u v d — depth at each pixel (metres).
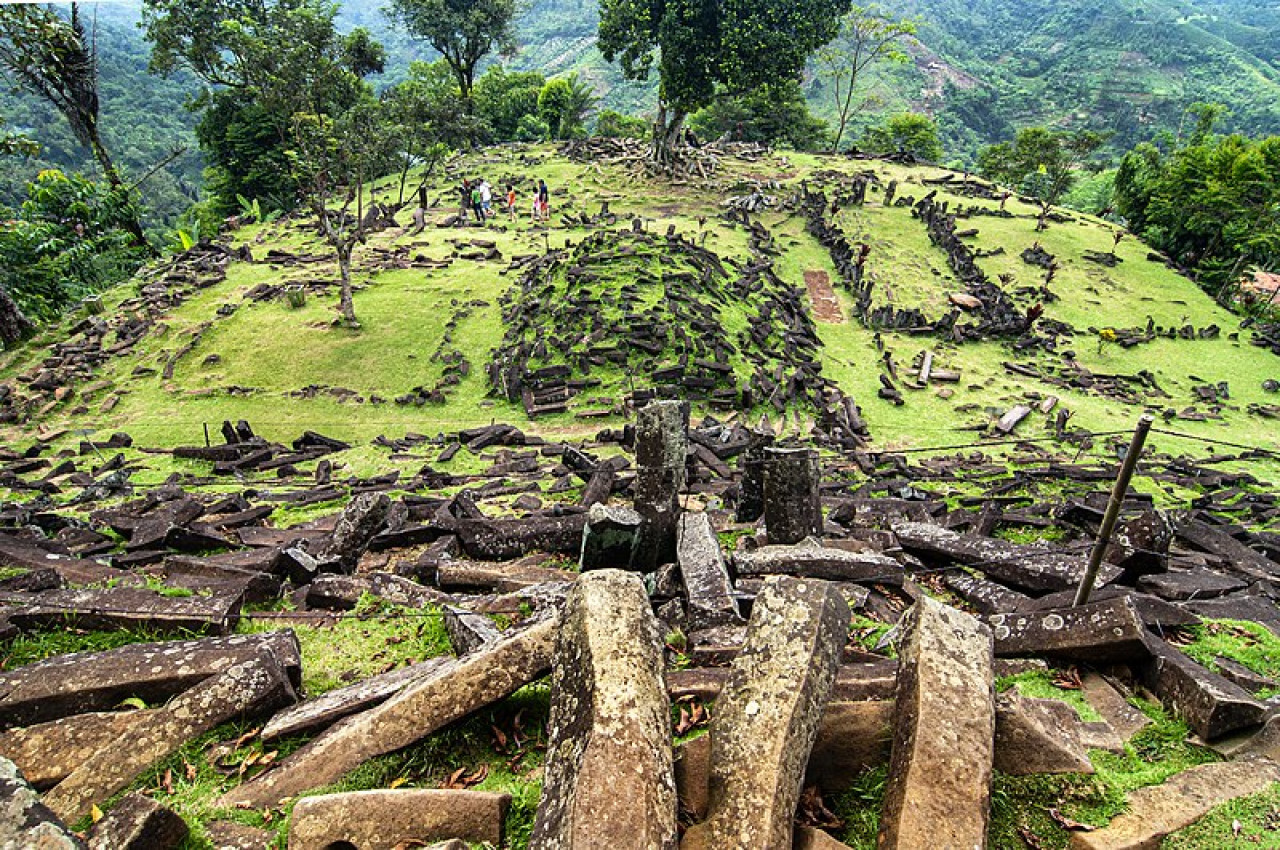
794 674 4.41
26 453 17.61
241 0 37.56
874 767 4.62
